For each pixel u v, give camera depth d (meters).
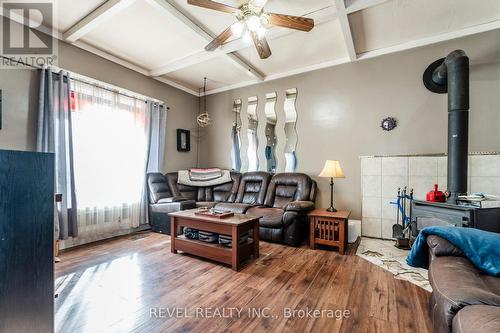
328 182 3.90
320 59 3.83
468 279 1.25
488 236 1.58
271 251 3.01
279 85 4.42
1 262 0.82
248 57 3.77
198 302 1.87
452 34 3.03
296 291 2.03
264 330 1.55
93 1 2.49
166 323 1.62
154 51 3.56
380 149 3.52
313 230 3.09
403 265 2.53
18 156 0.88
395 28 2.96
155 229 3.93
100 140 3.43
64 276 2.29
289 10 2.62
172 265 2.57
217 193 4.63
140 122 4.03
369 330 1.55
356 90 3.71
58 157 2.94
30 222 0.92
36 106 2.84
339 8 2.42
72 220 3.04
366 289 2.05
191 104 5.23
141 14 2.72
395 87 3.43
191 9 2.61
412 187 3.26
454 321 0.99
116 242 3.38
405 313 1.72
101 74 3.53
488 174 2.82
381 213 3.46
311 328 1.57
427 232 1.82
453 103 2.51
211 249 2.64
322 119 3.99
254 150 4.69
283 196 3.95
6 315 0.83
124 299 1.90
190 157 5.20
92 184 3.32
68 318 1.66
